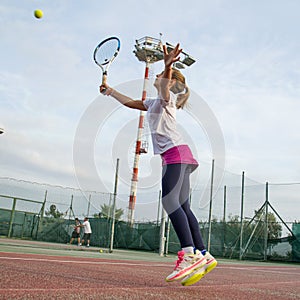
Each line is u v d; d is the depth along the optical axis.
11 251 5.83
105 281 2.35
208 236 12.38
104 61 3.02
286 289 2.91
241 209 12.57
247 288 2.71
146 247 14.17
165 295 1.85
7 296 1.43
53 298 1.46
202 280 3.21
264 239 12.11
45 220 17.33
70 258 5.14
